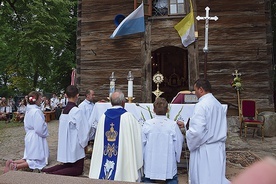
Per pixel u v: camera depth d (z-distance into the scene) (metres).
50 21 15.99
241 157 5.82
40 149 5.12
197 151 3.53
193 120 3.42
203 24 8.90
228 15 8.79
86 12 9.71
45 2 16.02
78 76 9.52
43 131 5.17
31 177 2.15
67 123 4.84
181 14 9.07
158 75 6.10
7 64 22.42
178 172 5.00
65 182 2.07
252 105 8.12
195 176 3.53
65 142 4.79
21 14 16.00
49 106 16.11
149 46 9.12
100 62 9.41
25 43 15.30
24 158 5.10
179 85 14.30
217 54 8.73
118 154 3.46
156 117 3.86
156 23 9.16
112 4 9.51
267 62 8.52
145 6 9.11
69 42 21.75
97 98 9.27
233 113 8.54
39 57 16.59
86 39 9.61
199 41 8.88
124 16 9.30
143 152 3.79
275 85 15.30
